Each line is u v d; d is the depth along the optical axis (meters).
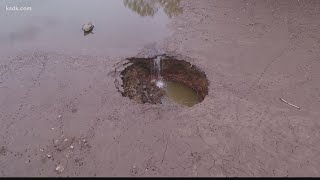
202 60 8.70
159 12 11.26
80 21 10.75
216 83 7.98
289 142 6.55
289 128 6.83
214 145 6.50
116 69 8.46
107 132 6.82
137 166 6.15
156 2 12.03
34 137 6.77
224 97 7.58
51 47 9.43
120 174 6.01
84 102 7.56
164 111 7.27
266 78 8.12
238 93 7.69
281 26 10.22
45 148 6.54
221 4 11.61
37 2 12.11
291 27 10.16
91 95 7.73
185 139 6.63
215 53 8.97
